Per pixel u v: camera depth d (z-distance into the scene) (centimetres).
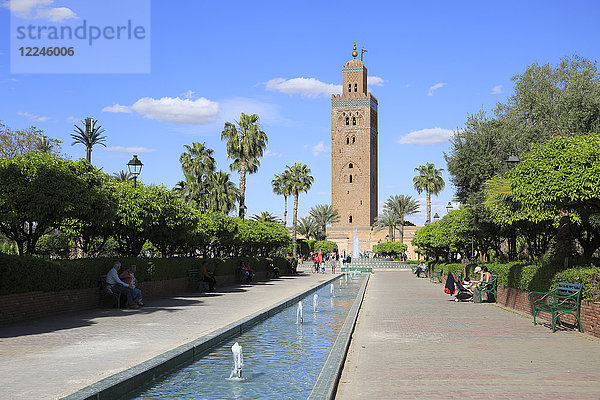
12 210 1698
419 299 2378
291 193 8125
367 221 12381
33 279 1455
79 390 677
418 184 9019
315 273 5844
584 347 1080
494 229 2688
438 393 720
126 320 1460
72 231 2142
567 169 1291
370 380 802
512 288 1922
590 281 1261
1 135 4234
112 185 2117
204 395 742
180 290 2541
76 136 2305
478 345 1111
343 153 12575
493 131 2631
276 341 1216
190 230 2503
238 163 5178
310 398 660
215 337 1145
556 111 2391
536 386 755
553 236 2302
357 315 1686
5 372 812
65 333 1213
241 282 3559
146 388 779
